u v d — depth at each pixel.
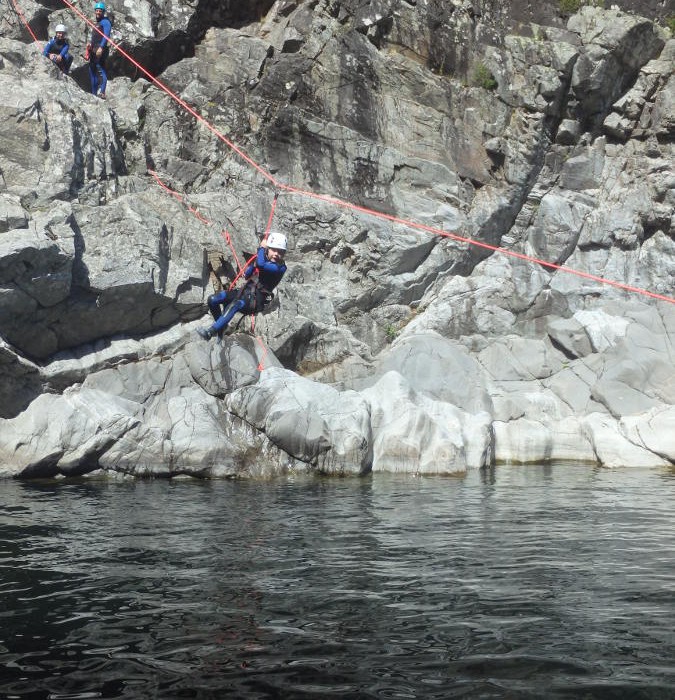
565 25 19.34
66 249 12.41
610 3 19.67
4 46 14.71
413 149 18.28
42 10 16.97
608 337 16.08
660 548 7.14
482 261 18.47
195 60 18.30
